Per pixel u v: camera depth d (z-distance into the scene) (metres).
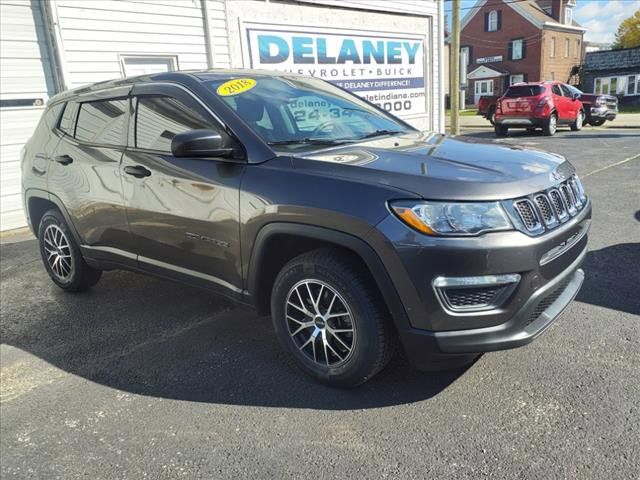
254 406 2.92
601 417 2.62
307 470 2.41
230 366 3.36
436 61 15.27
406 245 2.52
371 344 2.76
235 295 3.27
